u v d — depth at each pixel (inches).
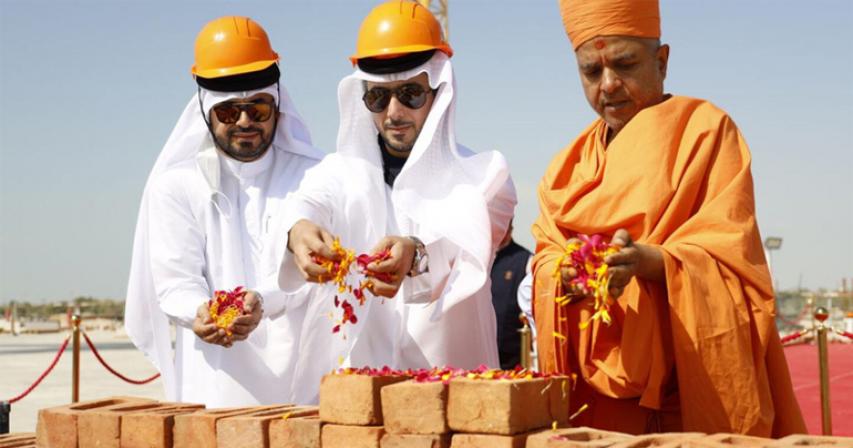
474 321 191.6
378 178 190.5
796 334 310.0
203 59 212.5
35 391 656.4
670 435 118.6
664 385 148.8
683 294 141.3
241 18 215.6
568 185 157.0
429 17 187.9
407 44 182.2
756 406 141.9
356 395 128.7
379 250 165.5
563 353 150.4
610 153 150.1
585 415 155.3
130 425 144.5
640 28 148.3
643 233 145.9
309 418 135.9
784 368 150.3
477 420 120.8
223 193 217.2
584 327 141.1
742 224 144.4
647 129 148.1
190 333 213.2
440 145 186.5
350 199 188.2
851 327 1185.4
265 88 210.7
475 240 178.7
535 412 124.2
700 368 141.3
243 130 211.5
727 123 151.0
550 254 151.0
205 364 208.5
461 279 182.9
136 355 1063.6
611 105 152.2
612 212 147.2
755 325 144.9
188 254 212.2
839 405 510.3
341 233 188.9
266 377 205.6
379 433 127.3
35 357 1037.8
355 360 191.6
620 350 146.8
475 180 186.2
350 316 167.0
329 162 193.9
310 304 195.3
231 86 208.7
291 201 186.7
